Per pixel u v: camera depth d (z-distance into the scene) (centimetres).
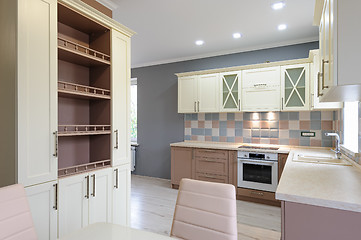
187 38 367
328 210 123
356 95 147
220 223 124
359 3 106
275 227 272
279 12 280
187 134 472
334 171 186
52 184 173
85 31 236
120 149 238
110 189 226
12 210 112
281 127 384
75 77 230
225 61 433
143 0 253
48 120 171
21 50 154
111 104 229
